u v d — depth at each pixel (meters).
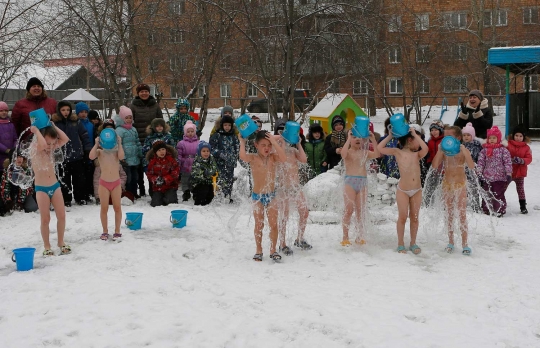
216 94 32.56
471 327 4.58
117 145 7.67
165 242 7.50
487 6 31.66
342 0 13.05
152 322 4.68
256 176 6.56
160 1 16.05
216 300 5.20
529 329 4.54
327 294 5.36
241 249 7.13
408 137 6.94
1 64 13.73
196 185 10.53
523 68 19.20
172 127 11.95
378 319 4.74
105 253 6.93
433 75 29.02
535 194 11.49
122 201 10.41
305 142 10.60
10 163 9.65
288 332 4.50
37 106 9.92
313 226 8.34
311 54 13.61
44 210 6.94
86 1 14.50
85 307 5.05
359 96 25.08
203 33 16.08
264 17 14.04
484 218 9.06
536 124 20.95
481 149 9.73
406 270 6.16
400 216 6.91
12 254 7.05
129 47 15.67
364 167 7.23
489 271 6.11
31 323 4.74
